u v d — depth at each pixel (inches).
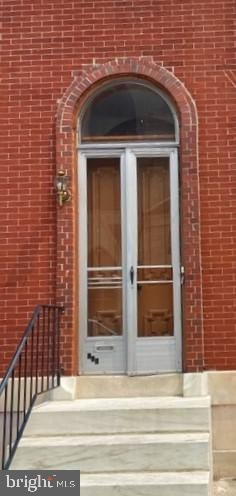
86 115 246.7
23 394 206.5
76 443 184.4
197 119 235.6
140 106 245.8
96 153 242.2
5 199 235.1
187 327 223.6
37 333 222.7
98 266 238.7
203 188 233.0
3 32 245.0
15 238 232.8
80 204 239.6
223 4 242.8
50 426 197.5
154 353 229.3
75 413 198.2
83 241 237.6
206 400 208.5
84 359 230.7
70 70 241.3
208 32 241.1
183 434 192.4
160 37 241.3
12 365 174.2
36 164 236.7
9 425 196.4
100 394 224.5
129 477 174.6
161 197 240.7
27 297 229.1
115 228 240.7
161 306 233.8
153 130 243.3
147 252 238.1
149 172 242.4
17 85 241.4
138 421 196.9
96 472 180.7
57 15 244.7
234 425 219.3
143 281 235.9
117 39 241.8
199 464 178.9
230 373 222.1
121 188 241.1
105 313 235.1
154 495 166.7
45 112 239.3
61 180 231.6
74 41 242.7
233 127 235.6
